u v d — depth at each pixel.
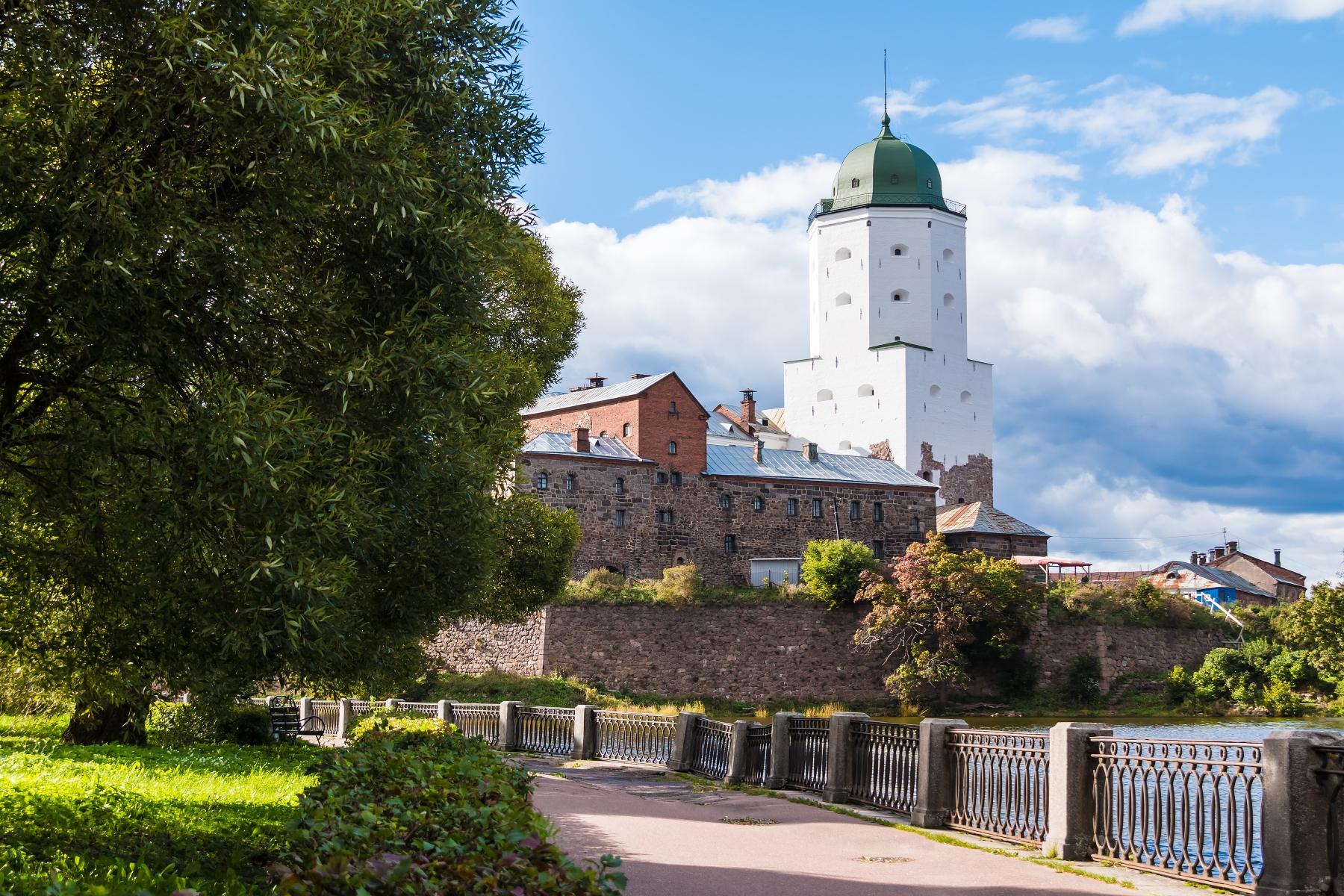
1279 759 9.27
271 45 9.30
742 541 75.12
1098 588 75.81
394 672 17.17
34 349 9.49
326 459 9.98
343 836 6.32
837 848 12.13
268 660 10.95
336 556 11.19
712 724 20.09
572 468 69.56
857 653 69.12
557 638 62.03
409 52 12.20
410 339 11.09
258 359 10.16
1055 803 11.74
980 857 11.58
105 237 8.60
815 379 99.56
